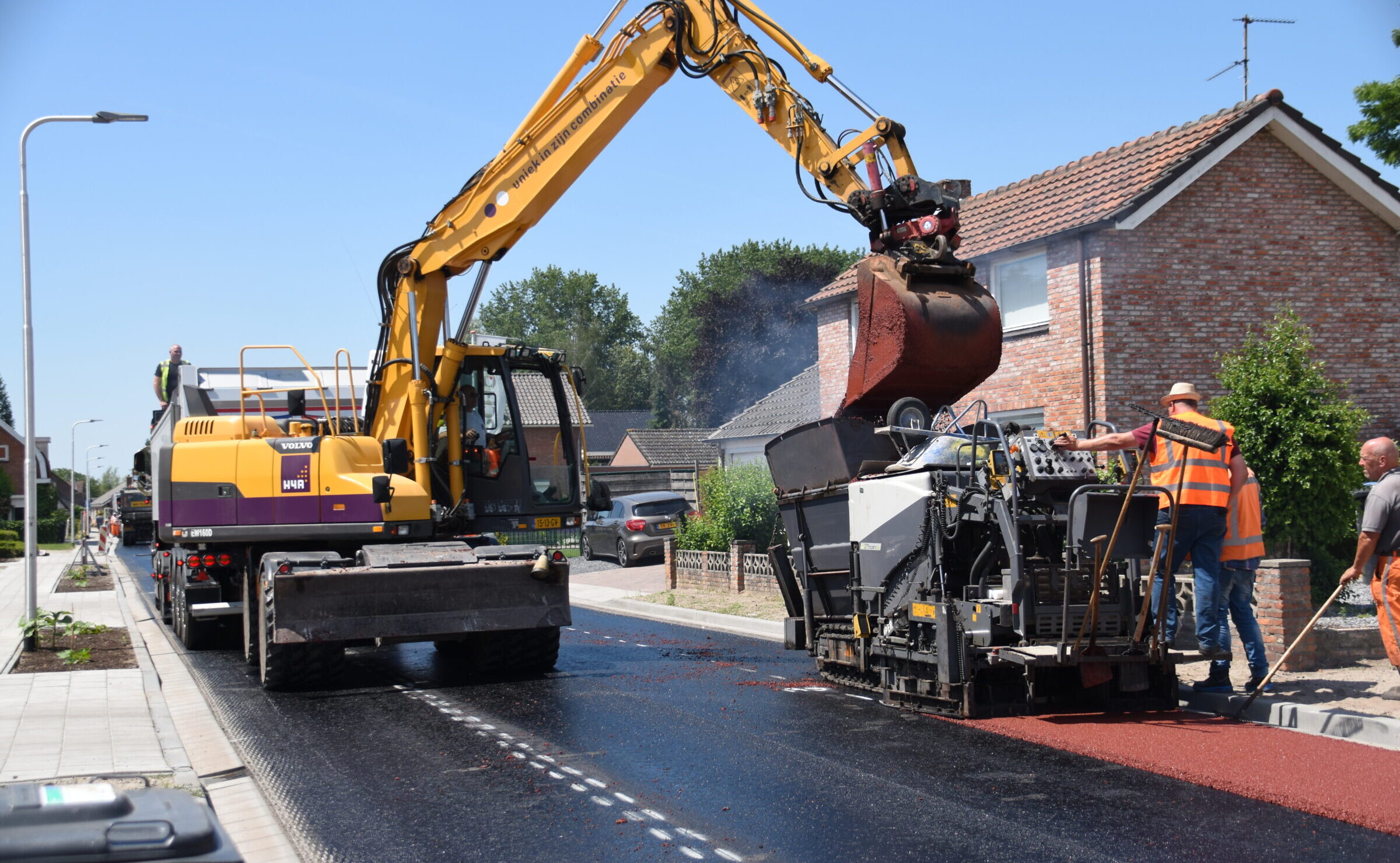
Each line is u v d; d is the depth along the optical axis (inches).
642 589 790.5
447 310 488.1
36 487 575.2
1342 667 358.9
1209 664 384.2
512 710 355.9
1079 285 644.1
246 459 460.8
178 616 553.3
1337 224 669.9
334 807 247.0
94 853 79.9
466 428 481.4
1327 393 525.7
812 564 402.6
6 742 310.5
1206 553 327.3
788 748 291.4
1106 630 315.3
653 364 3388.3
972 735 301.1
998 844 207.6
